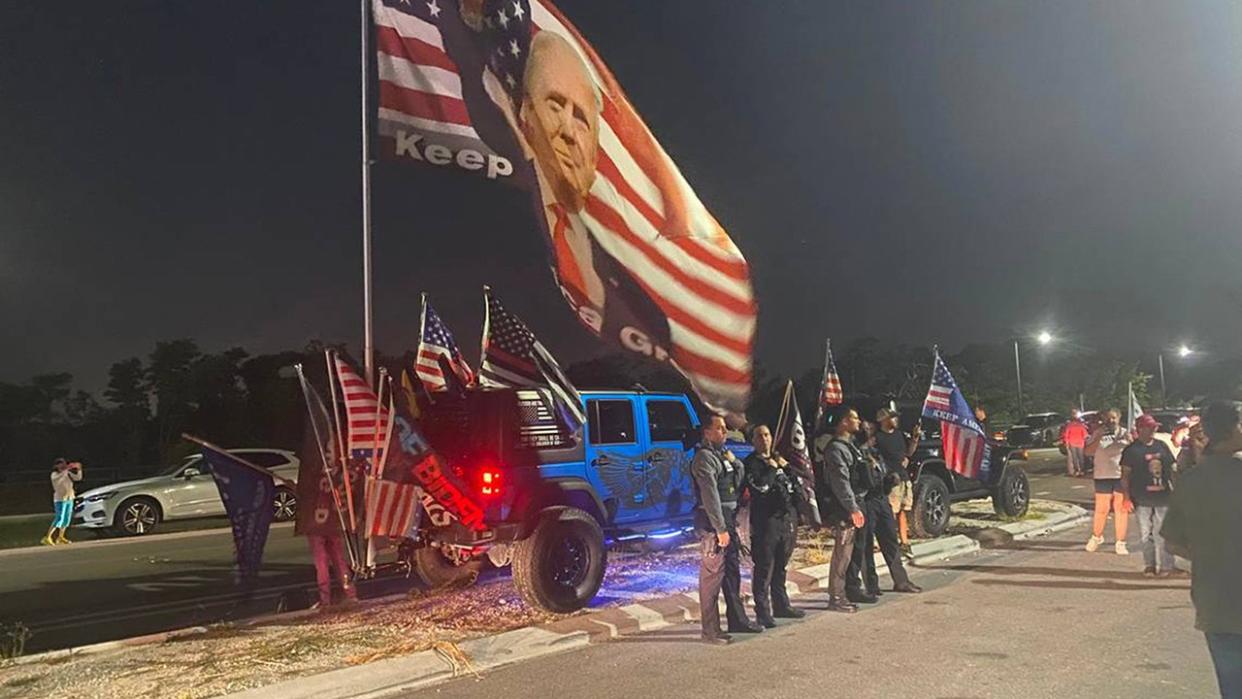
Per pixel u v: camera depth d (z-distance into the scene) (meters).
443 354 9.62
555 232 8.20
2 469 36.84
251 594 10.26
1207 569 3.95
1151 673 5.90
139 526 17.67
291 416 35.53
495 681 6.20
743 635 7.25
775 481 7.59
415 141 7.79
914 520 11.77
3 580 11.75
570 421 8.19
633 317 8.41
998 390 48.50
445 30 7.98
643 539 9.44
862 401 12.74
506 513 8.02
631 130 8.62
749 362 8.92
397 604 8.65
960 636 6.97
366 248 8.43
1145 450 9.02
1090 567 9.64
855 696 5.61
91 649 7.10
